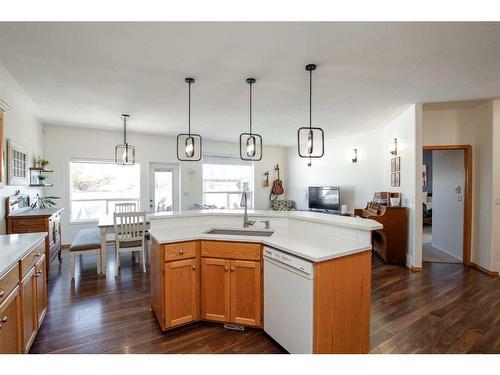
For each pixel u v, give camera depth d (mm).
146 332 2293
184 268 2342
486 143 3877
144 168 6062
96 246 3688
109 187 5816
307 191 7480
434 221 5410
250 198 7684
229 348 2066
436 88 3223
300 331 1818
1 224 3066
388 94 3445
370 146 5730
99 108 4039
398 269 4031
